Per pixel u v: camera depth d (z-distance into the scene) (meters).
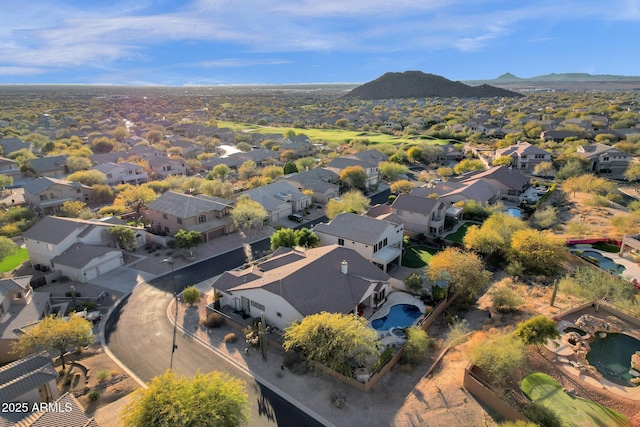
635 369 31.89
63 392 31.45
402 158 125.50
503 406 27.69
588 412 27.41
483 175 88.62
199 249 61.06
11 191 92.75
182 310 44.25
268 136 166.25
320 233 56.12
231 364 35.31
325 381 32.81
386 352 34.06
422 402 29.83
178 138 164.88
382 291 44.94
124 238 57.38
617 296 40.19
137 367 35.03
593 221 69.31
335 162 102.75
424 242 63.19
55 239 53.03
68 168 104.75
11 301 41.22
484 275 44.34
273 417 29.44
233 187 90.94
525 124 172.75
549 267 48.94
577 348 33.66
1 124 179.50
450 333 38.59
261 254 59.03
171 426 22.88
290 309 37.72
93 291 48.81
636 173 92.50
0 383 28.12
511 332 36.41
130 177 100.88
